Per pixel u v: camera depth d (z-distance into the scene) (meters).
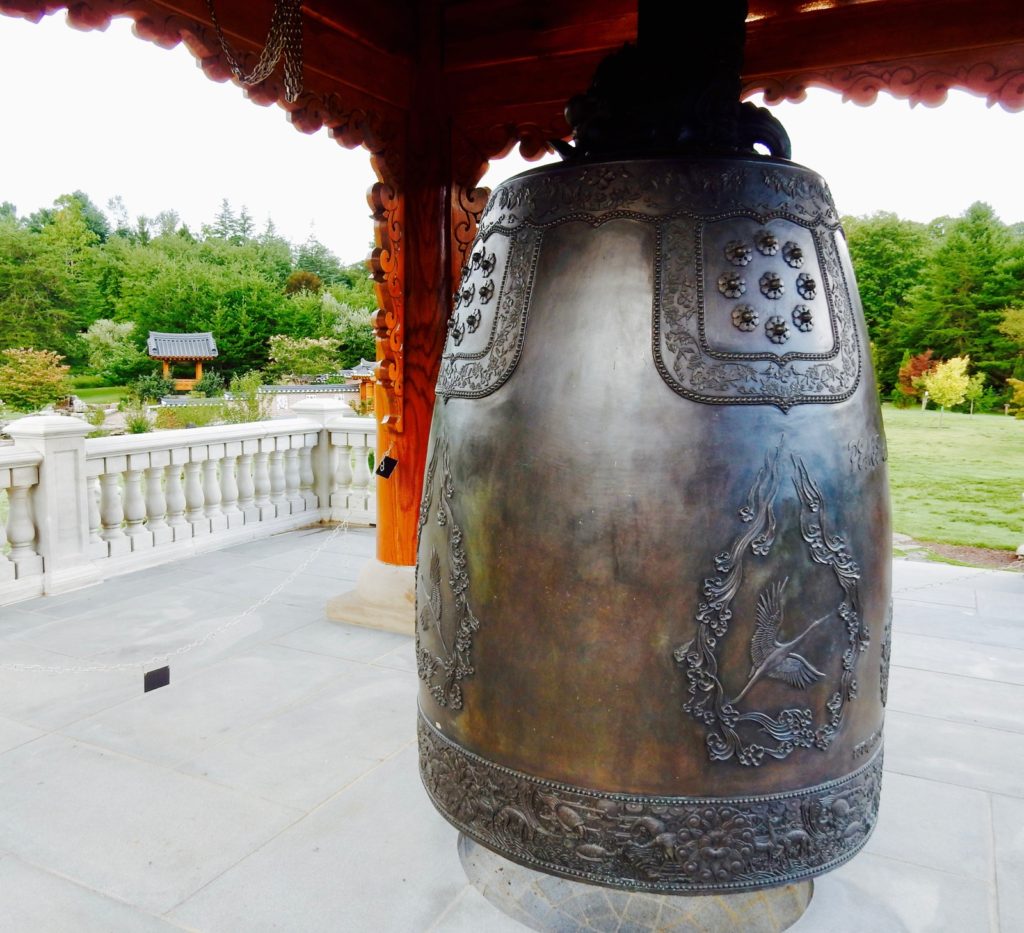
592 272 1.55
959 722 3.35
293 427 6.80
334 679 3.73
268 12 3.31
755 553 1.48
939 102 3.21
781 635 1.51
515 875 2.34
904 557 6.38
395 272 4.15
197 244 43.41
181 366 34.59
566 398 1.54
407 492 4.40
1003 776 2.92
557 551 1.53
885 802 2.75
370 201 4.01
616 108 1.67
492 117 3.94
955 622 4.60
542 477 1.54
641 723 1.51
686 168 1.56
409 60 4.03
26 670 3.80
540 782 1.60
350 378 28.20
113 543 5.49
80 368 34.38
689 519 1.47
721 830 1.54
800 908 2.20
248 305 35.56
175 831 2.54
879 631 1.69
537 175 1.69
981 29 3.08
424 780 1.89
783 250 1.56
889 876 2.35
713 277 1.52
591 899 2.23
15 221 38.66
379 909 2.20
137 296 37.19
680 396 1.48
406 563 4.50
